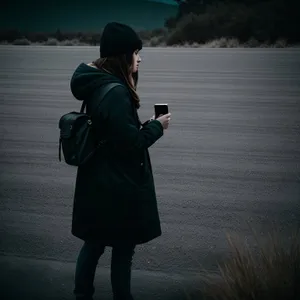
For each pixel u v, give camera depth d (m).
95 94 2.99
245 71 21.06
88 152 3.01
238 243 4.57
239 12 47.03
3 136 9.51
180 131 9.73
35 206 5.81
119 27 3.03
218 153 8.07
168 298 3.71
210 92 15.13
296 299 3.13
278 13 44.47
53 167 7.41
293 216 5.41
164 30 57.03
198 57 30.23
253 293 3.13
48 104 13.52
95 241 3.15
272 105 12.70
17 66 25.47
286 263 3.30
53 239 4.89
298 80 17.70
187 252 4.56
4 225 5.24
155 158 7.80
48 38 65.50
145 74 20.38
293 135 9.34
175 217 5.42
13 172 7.16
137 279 4.03
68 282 3.97
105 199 3.04
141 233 3.12
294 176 6.84
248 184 6.52
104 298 3.74
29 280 4.01
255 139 9.04
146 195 3.11
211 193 6.18
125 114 2.91
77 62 27.83
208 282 3.65
